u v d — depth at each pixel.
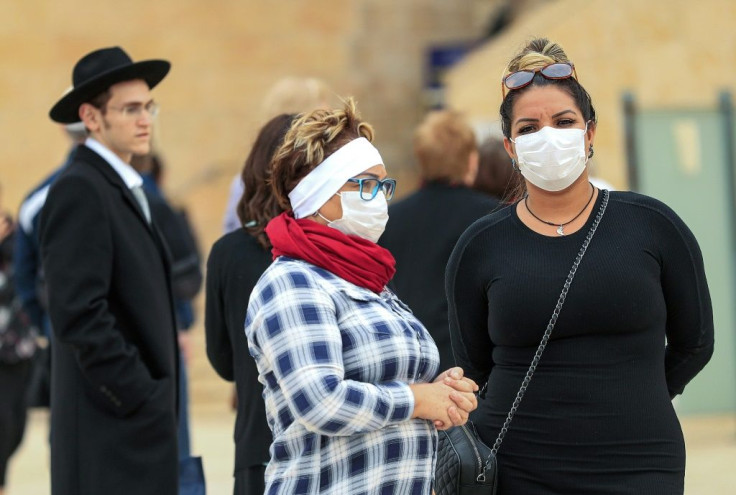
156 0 42.50
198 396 30.42
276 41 43.62
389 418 7.58
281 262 7.90
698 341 8.45
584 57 27.62
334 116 8.09
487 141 13.67
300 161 8.05
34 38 41.31
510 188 9.16
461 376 7.94
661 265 8.24
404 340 7.85
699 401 23.14
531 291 8.16
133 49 42.38
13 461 22.61
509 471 8.30
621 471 8.01
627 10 26.34
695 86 25.25
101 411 10.59
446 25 45.28
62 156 41.34
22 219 14.50
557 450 8.12
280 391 7.86
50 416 10.97
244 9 43.34
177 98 42.88
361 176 7.96
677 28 25.53
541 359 8.21
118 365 10.41
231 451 22.50
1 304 17.08
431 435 7.99
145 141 11.29
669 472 8.05
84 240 10.44
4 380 17.14
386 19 44.88
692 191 23.38
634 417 8.05
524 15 41.56
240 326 10.09
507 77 8.38
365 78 44.66
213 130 42.94
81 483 10.52
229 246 10.24
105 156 11.09
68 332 10.34
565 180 8.16
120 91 11.09
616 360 8.09
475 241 8.55
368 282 7.96
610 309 8.05
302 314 7.60
